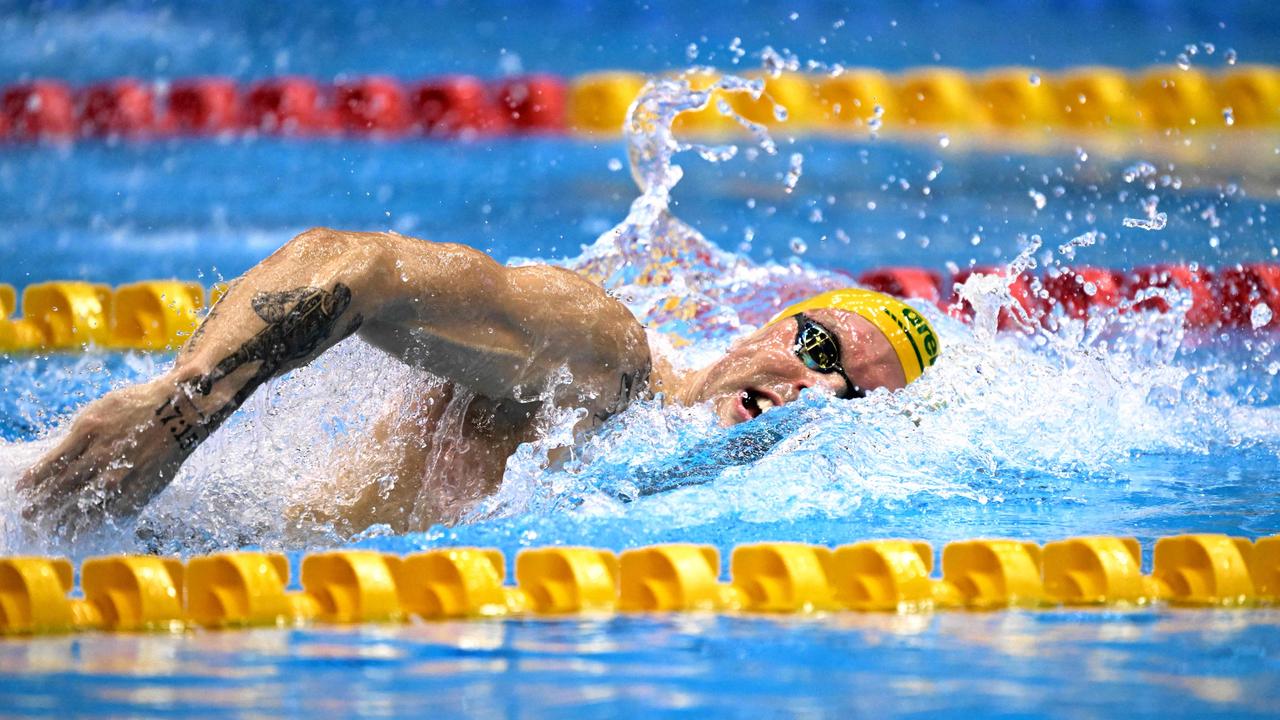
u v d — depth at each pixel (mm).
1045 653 6863
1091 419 13305
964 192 27172
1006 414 12727
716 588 7910
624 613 7633
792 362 11477
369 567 7578
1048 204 26188
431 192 26859
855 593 8016
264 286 8391
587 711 5746
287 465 9727
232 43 36250
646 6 40938
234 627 7203
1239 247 23203
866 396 11578
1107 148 30609
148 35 36469
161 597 7277
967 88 33031
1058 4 42281
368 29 38250
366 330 8945
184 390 8062
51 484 7965
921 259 22938
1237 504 11086
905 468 11367
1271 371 17953
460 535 9367
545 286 9602
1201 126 32406
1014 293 21125
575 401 9914
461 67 34500
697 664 6555
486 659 6609
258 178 27891
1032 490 11500
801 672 6434
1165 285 21328
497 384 9508
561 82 33000
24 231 24078
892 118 32562
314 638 6980
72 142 30516
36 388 15734
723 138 31406
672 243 16781
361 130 31375
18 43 35156
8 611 7129
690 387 11516
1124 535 9906
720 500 10375
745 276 17047
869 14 40781
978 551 8273
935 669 6516
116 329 19156
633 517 9906
